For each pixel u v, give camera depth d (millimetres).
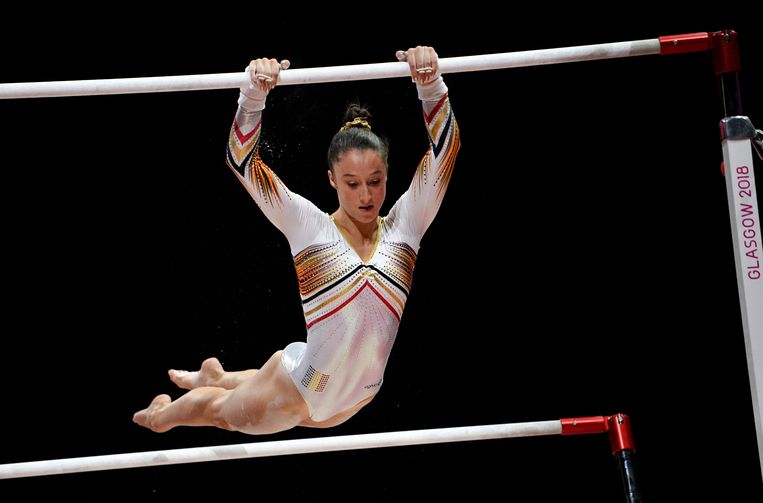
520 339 18656
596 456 18594
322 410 12398
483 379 18672
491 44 18125
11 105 18000
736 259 11359
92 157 18172
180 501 18672
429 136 11805
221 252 18484
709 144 18219
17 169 18031
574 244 18578
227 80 11250
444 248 18734
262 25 17984
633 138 18453
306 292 11938
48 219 18109
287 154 18500
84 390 18250
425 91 11586
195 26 17922
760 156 11852
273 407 12414
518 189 18656
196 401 13227
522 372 18609
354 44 18062
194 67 17891
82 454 18250
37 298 18125
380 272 11891
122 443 18422
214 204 18406
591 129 18547
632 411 18312
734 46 11617
